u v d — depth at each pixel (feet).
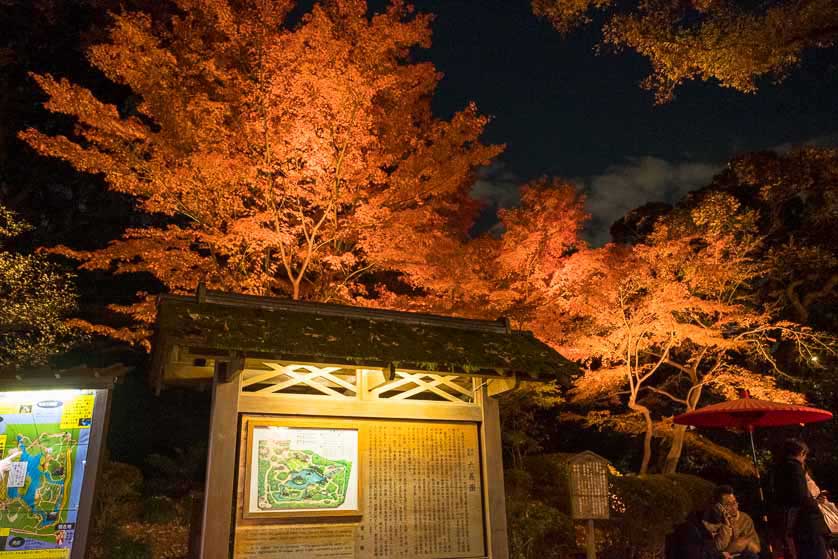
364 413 19.77
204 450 49.47
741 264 52.08
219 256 47.55
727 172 64.64
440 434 20.79
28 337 39.93
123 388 59.41
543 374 21.48
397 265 40.24
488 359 20.93
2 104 58.59
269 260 40.22
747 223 53.16
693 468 60.03
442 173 38.78
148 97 34.94
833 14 28.43
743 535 22.38
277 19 37.70
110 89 61.87
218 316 18.84
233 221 36.14
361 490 19.08
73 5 59.52
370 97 36.04
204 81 39.55
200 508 19.07
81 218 60.95
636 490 36.17
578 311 48.60
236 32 37.01
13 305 36.52
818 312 66.08
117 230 61.21
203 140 35.06
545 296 47.11
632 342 49.49
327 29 35.14
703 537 20.85
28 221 58.03
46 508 17.13
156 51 34.96
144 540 35.06
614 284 47.44
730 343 48.11
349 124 35.55
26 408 17.84
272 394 18.92
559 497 37.52
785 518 25.50
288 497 18.19
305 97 34.83
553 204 47.70
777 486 24.59
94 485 17.38
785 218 64.49
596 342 47.98
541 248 47.50
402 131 41.93
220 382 18.25
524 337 23.91
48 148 33.45
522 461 46.06
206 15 37.83
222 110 34.76
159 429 58.08
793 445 24.53
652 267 50.37
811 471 55.26
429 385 21.62
